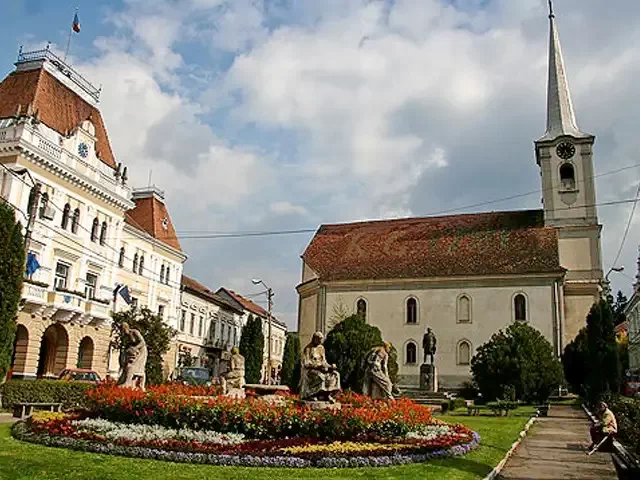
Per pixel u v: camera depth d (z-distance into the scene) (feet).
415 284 189.06
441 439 51.52
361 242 212.23
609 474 46.60
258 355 189.57
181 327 196.95
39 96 132.16
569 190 190.80
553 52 208.95
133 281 161.79
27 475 33.73
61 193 129.39
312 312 202.39
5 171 115.85
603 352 133.59
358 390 110.42
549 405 136.87
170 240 186.39
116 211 149.48
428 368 151.74
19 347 115.34
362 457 42.11
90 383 97.66
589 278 182.80
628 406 69.41
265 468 39.50
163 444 43.11
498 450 55.42
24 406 76.54
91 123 141.38
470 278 183.21
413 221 217.56
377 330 127.03
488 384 130.00
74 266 133.39
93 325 134.92
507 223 199.93
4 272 73.15
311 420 47.96
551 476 45.47
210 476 35.70
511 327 137.18
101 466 37.32
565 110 201.46
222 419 48.34
